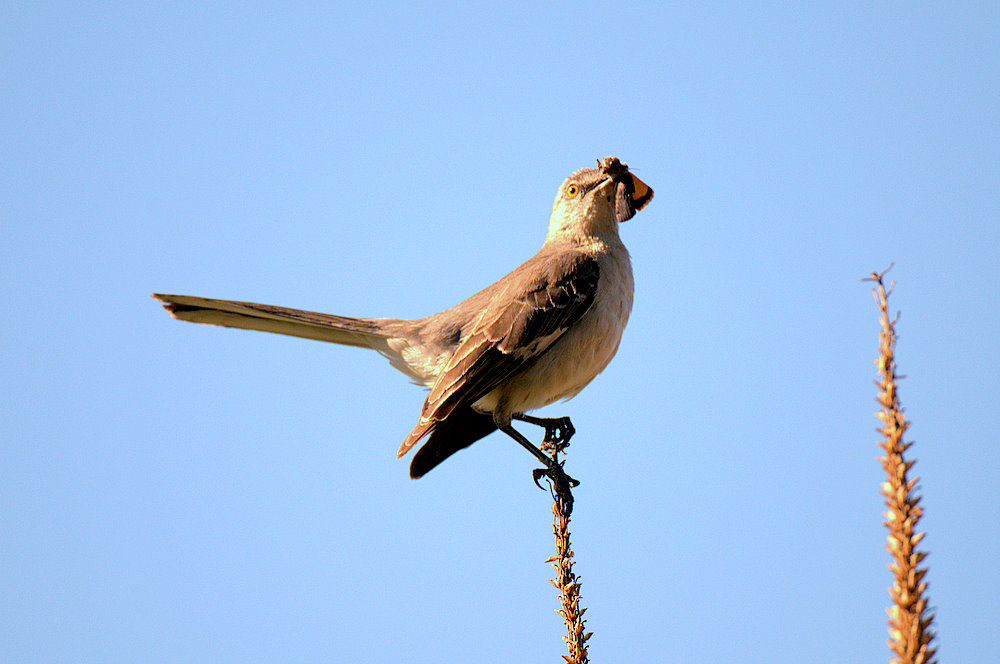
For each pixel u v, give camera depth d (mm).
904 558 3008
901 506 3049
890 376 3141
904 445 3088
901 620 2969
